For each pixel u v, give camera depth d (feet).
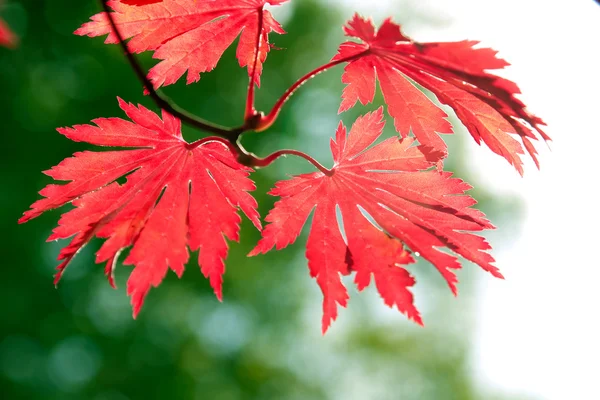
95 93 33.99
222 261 7.06
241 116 37.06
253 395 41.11
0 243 30.17
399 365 55.98
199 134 34.37
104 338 34.68
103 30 6.17
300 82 5.65
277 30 6.39
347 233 7.09
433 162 6.54
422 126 6.49
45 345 32.24
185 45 6.36
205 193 6.94
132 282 7.07
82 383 34.73
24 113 33.04
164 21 6.17
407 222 6.90
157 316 37.52
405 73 6.09
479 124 6.17
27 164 32.04
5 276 30.50
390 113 6.54
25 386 32.40
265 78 38.86
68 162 6.53
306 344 48.73
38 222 31.71
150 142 6.64
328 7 41.09
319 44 40.88
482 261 6.77
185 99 34.50
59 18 32.91
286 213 7.00
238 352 41.29
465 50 5.14
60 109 33.94
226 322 41.04
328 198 6.96
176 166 6.81
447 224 6.74
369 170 6.72
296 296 44.21
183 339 37.83
